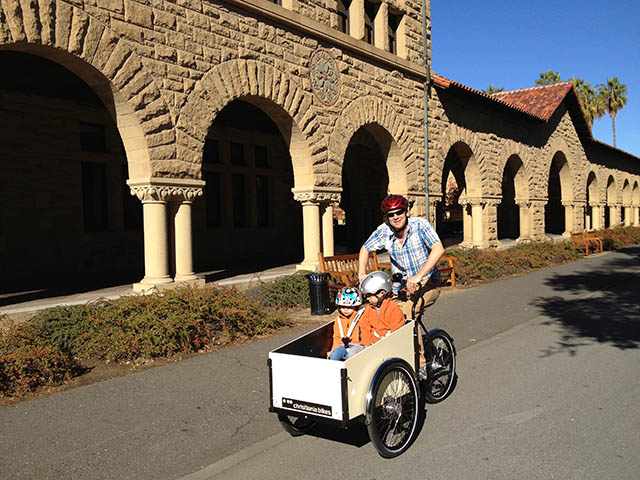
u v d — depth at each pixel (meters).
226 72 10.02
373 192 22.52
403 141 15.30
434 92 16.75
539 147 24.11
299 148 12.09
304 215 12.41
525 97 26.02
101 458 3.90
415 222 4.68
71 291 9.84
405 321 4.43
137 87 8.51
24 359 5.36
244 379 5.71
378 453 4.02
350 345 4.32
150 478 3.63
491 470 3.68
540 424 4.48
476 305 10.44
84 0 7.76
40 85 11.16
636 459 3.81
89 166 13.25
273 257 18.27
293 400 3.93
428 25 16.61
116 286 10.51
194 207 15.91
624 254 22.06
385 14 14.71
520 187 23.08
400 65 15.04
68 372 5.79
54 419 4.64
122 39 8.29
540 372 6.00
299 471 3.74
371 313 4.35
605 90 52.53
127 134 8.71
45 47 7.36
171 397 5.17
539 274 15.36
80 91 11.73
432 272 4.81
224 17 10.05
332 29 12.52
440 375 5.12
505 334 7.96
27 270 11.77
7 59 9.19
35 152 11.90
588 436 4.21
